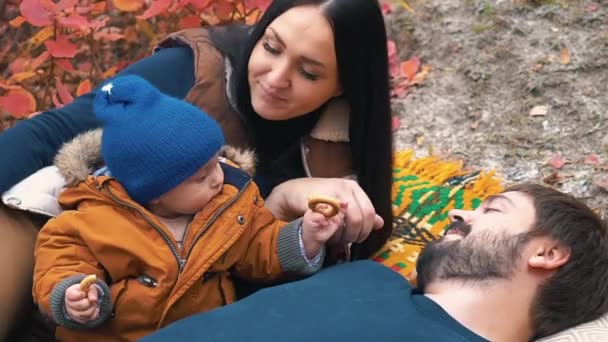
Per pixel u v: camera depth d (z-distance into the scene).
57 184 1.72
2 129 2.68
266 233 1.75
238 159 1.85
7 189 1.71
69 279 1.52
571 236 1.55
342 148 2.04
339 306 1.47
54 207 1.72
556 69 2.89
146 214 1.61
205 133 1.59
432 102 2.96
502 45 3.04
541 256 1.54
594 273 1.56
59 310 1.51
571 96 2.80
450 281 1.57
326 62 1.74
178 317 1.66
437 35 3.18
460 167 2.61
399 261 2.17
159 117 1.58
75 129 1.86
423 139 2.83
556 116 2.76
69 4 2.28
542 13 3.11
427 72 3.08
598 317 1.58
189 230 1.64
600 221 1.62
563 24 3.05
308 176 2.05
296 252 1.71
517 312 1.54
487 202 1.67
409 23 3.26
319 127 1.99
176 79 2.00
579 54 2.93
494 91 2.92
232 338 1.41
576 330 1.54
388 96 1.90
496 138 2.75
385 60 1.83
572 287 1.53
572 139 2.67
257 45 1.83
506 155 2.68
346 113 1.98
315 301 1.49
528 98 2.85
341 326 1.41
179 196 1.60
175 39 2.06
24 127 1.80
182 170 1.57
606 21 3.02
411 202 2.38
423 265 1.62
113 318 1.63
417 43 3.20
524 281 1.53
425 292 1.61
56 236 1.60
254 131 1.99
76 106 1.90
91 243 1.59
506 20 3.11
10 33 3.01
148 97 1.60
